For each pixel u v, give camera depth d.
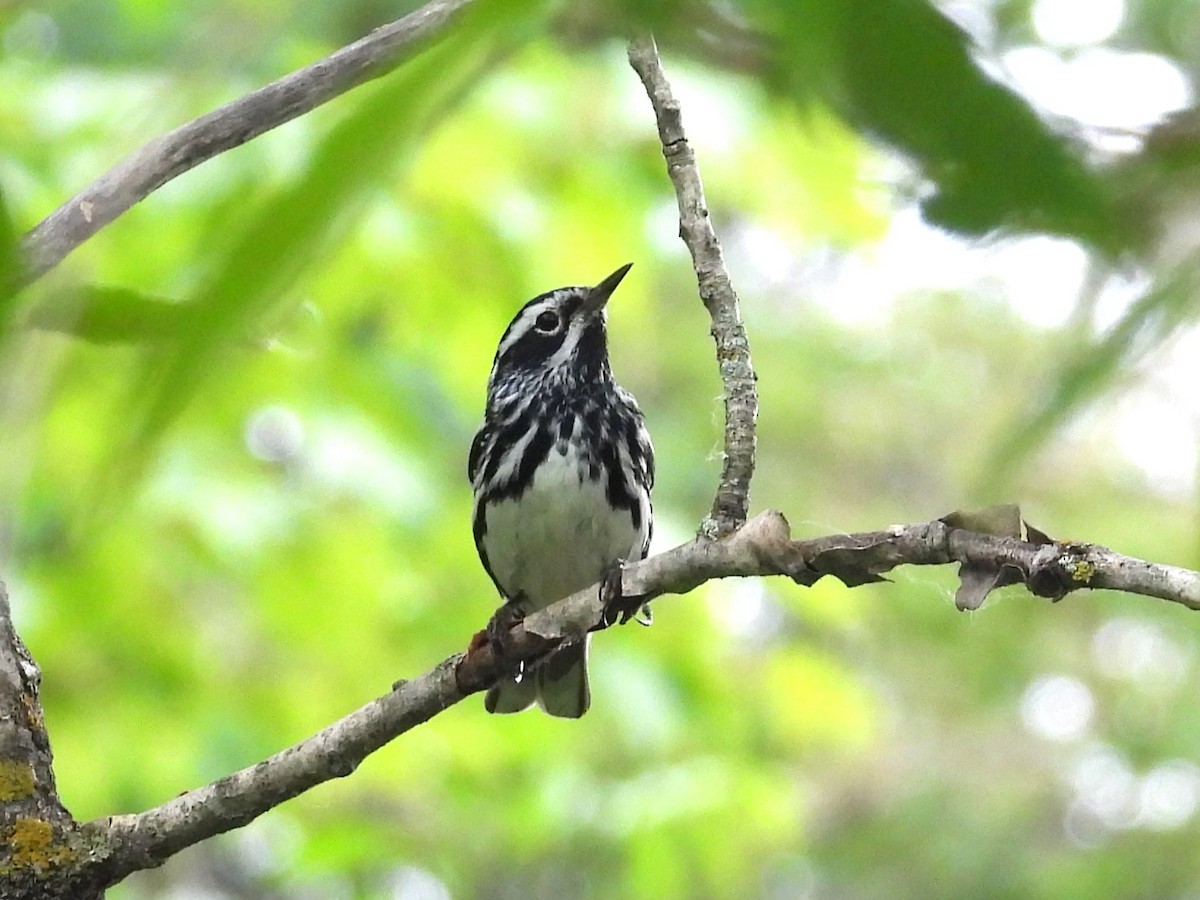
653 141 10.52
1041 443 1.76
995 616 20.67
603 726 12.98
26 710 5.95
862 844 20.64
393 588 11.82
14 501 1.91
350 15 2.38
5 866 5.70
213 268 1.18
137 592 11.13
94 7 7.42
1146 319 1.62
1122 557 4.52
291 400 10.89
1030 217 1.35
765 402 20.86
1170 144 1.62
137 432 1.18
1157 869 19.48
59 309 1.60
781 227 10.27
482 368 11.12
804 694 13.31
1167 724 20.09
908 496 20.80
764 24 1.27
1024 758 20.94
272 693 11.86
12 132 8.98
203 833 5.89
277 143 7.52
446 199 10.16
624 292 11.09
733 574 5.49
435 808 13.81
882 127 1.28
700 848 12.73
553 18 1.31
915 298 21.22
